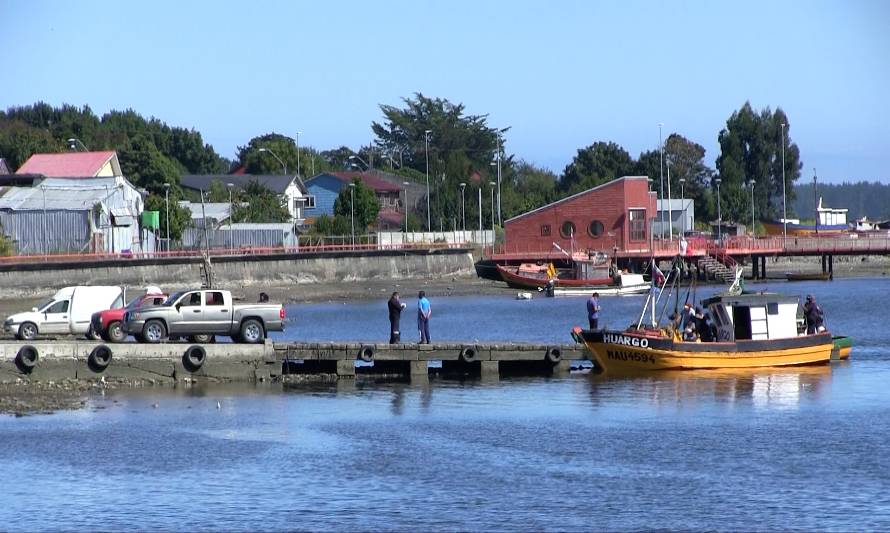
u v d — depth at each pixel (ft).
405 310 361.30
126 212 434.71
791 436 144.77
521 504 115.24
